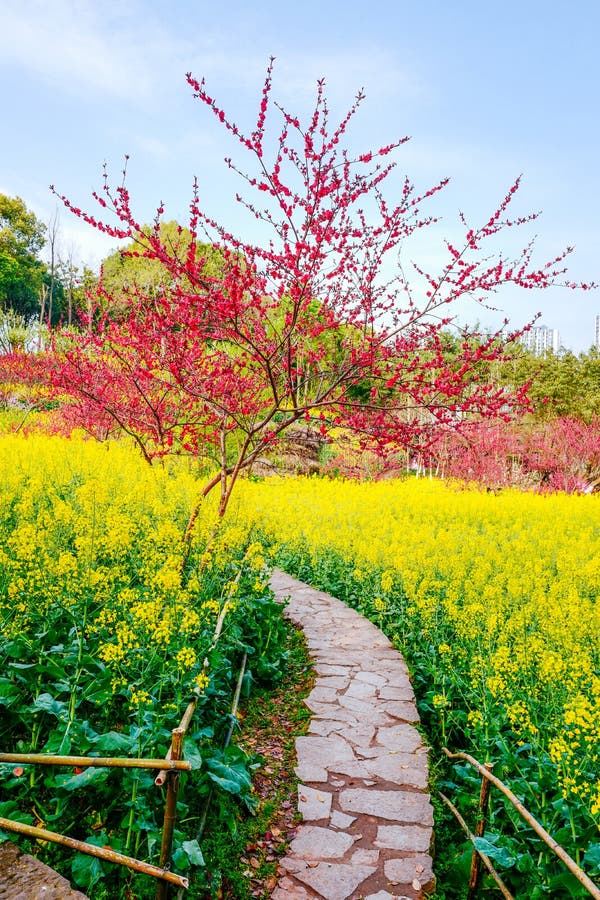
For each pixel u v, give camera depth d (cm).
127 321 672
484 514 1423
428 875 315
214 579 559
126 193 444
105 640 419
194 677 396
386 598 752
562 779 358
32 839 308
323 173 431
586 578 801
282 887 304
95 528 559
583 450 2342
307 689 554
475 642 557
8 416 1788
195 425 784
